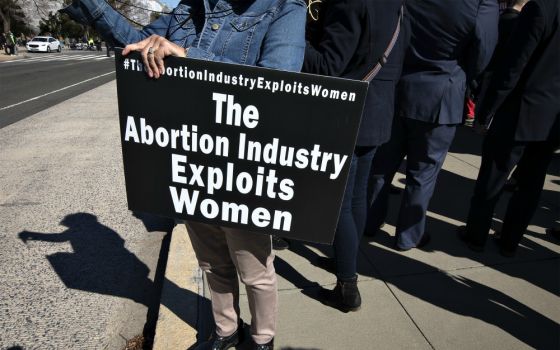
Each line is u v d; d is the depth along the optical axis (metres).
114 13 1.60
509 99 2.49
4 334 2.18
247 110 1.36
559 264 2.75
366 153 2.03
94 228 3.34
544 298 2.40
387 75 1.91
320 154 1.39
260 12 1.39
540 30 2.21
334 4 1.66
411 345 2.03
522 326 2.17
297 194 1.45
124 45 1.62
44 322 2.29
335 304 2.26
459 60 2.44
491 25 2.28
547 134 2.40
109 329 2.26
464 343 2.05
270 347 1.84
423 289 2.46
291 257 2.78
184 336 2.06
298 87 1.31
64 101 9.40
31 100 9.54
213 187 1.49
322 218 1.48
